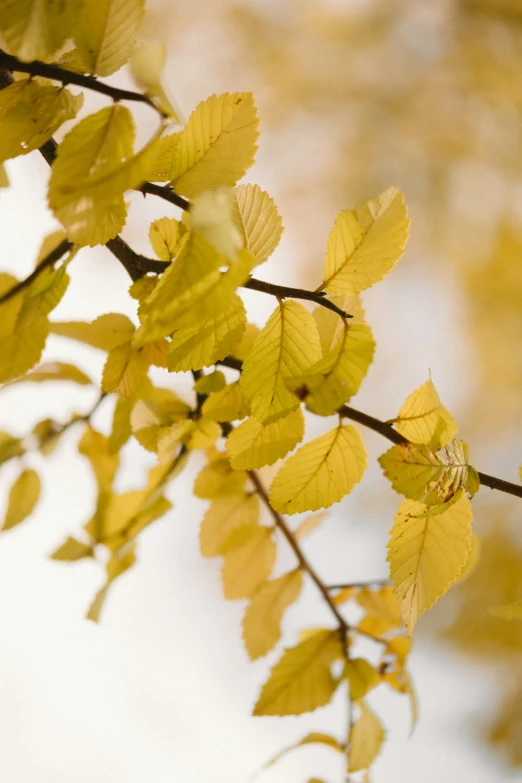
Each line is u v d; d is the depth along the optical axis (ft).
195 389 2.85
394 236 2.70
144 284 2.77
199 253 2.54
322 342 2.77
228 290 2.54
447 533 2.72
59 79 2.60
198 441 2.98
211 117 2.64
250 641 3.12
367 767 3.03
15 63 2.61
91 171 2.58
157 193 2.63
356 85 8.03
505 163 8.11
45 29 2.58
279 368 2.69
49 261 2.83
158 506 3.08
